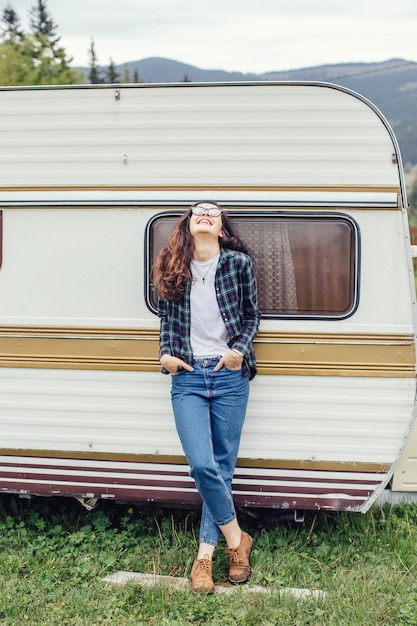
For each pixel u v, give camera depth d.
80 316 4.06
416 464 4.41
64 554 4.08
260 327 3.95
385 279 3.88
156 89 3.90
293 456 4.03
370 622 3.41
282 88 3.83
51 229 4.04
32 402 4.15
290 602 3.54
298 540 4.18
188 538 4.20
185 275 3.51
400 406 3.94
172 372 3.63
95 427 4.12
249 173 3.90
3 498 4.69
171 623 3.42
